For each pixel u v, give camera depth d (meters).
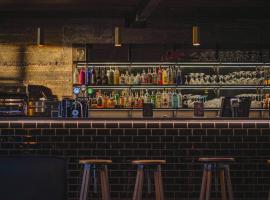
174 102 11.61
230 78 11.75
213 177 8.26
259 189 8.39
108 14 11.77
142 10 10.55
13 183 3.38
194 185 8.34
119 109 11.56
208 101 11.70
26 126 8.28
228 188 7.56
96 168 7.33
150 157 8.33
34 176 3.39
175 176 8.32
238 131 8.41
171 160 8.34
